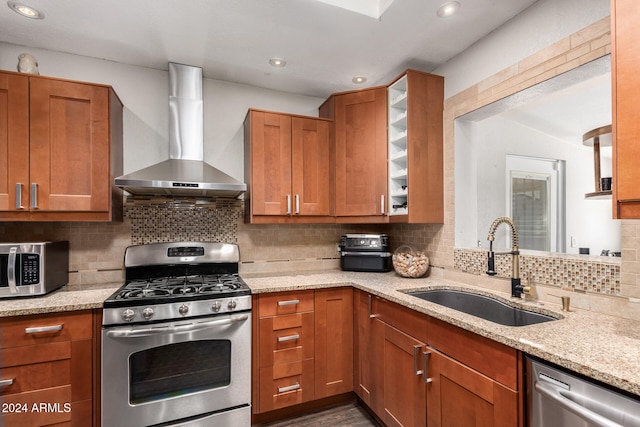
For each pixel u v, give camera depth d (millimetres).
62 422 1614
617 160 1026
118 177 2078
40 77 1848
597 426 877
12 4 1667
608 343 1081
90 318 1685
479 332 1248
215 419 1882
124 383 1699
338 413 2209
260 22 1846
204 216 2502
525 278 1763
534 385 1062
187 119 2350
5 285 1704
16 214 1812
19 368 1552
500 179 2795
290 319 2119
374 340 2025
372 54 2221
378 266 2643
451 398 1410
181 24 1863
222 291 1927
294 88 2771
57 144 1878
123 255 2283
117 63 2312
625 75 1008
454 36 2004
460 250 2191
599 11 1425
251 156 2346
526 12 1747
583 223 3139
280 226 2744
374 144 2469
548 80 1650
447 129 2305
